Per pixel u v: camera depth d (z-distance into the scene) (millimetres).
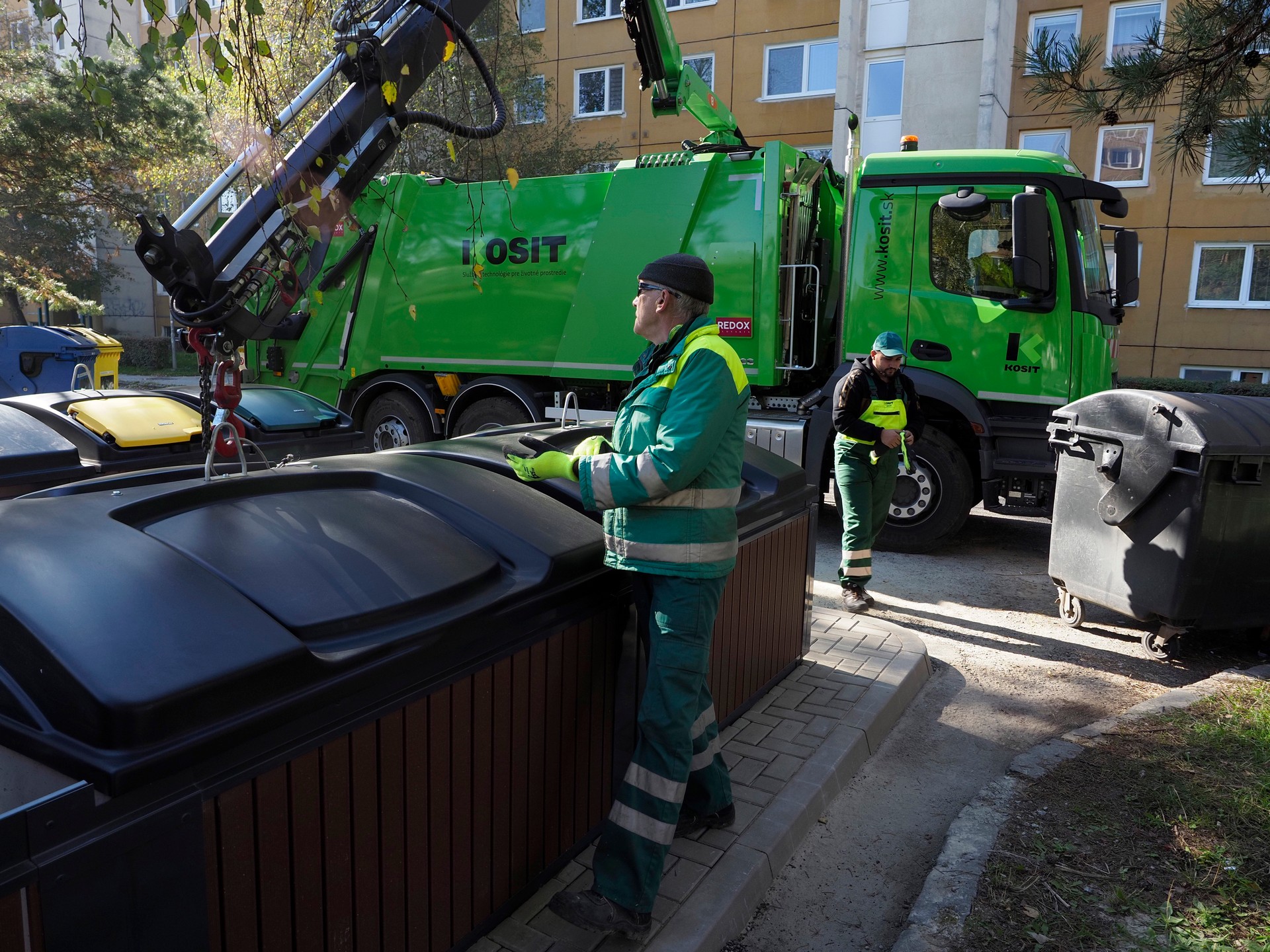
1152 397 4637
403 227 8266
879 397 5301
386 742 1924
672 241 7129
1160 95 6086
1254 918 2541
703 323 2340
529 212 7703
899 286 6820
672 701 2316
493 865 2318
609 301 7359
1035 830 2969
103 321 30609
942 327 6699
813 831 3111
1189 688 4164
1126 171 17719
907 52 18125
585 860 2699
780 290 6988
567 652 2502
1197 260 17453
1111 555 4930
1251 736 3580
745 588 3613
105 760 1416
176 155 15844
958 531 7055
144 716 1445
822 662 4371
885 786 3443
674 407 2234
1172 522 4539
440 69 4125
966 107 17766
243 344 3281
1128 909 2578
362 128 3621
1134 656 4863
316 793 1774
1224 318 17375
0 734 1541
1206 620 4609
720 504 2348
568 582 2467
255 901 1673
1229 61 5801
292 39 3334
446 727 2092
